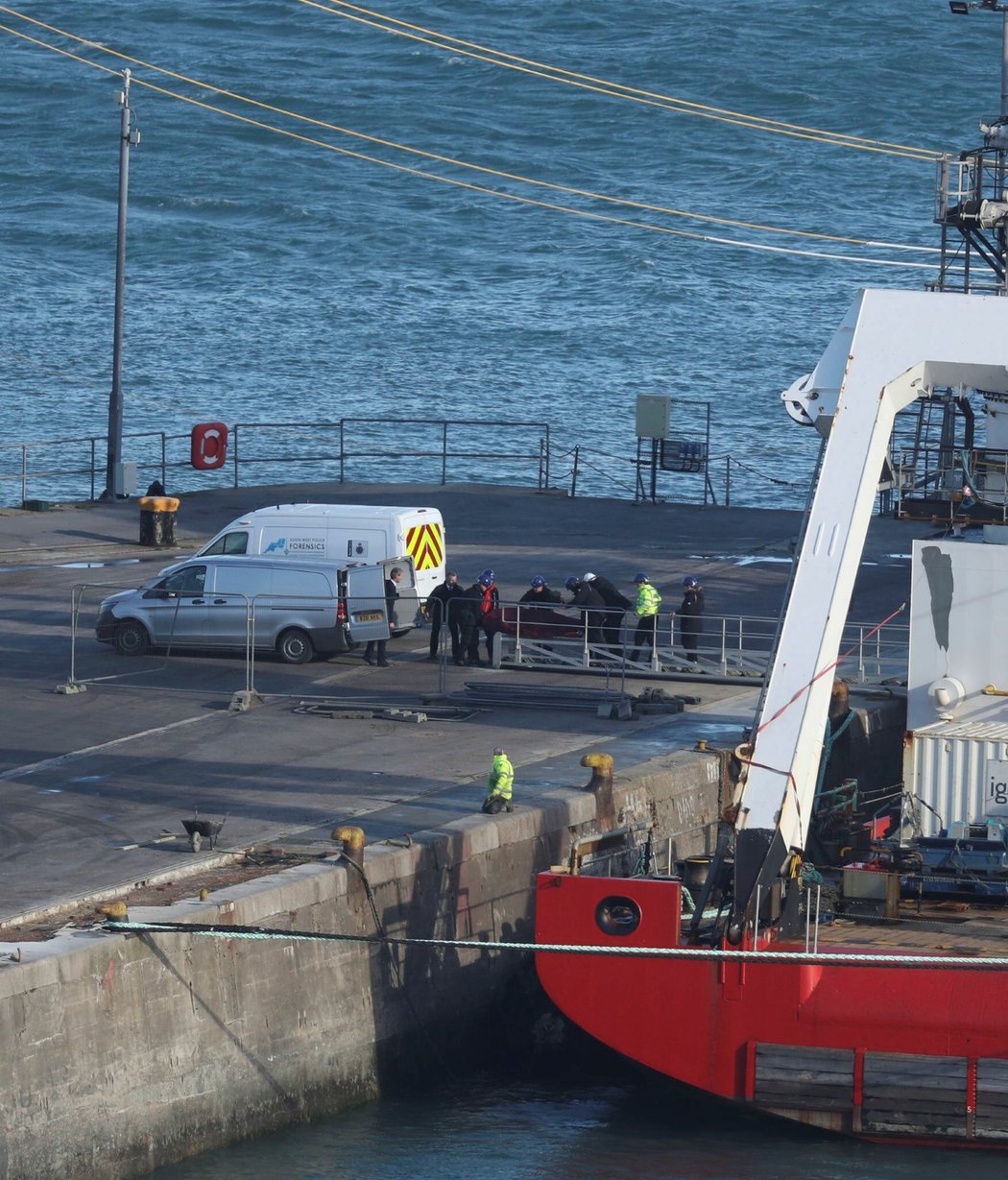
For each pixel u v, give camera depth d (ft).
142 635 474.90
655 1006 261.85
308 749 383.65
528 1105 294.87
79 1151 246.06
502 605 480.64
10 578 574.56
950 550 310.24
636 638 474.49
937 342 286.05
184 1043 262.06
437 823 323.98
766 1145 272.31
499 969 323.57
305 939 265.95
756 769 267.80
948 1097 253.85
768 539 654.53
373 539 503.20
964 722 311.06
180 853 305.32
